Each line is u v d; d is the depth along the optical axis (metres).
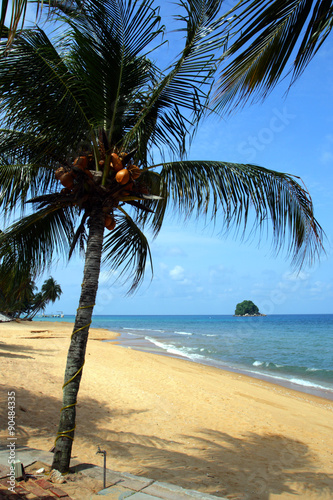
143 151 4.77
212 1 3.58
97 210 4.01
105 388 9.20
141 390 9.52
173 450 5.63
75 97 3.96
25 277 5.43
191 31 3.72
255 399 10.34
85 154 4.00
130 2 3.77
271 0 2.32
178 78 4.04
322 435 7.43
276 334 47.06
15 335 24.28
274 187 4.25
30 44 3.69
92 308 3.90
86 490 3.24
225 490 4.37
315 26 2.37
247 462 5.48
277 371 17.84
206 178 4.48
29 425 5.73
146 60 4.27
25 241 5.07
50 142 4.16
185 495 3.20
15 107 3.75
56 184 4.96
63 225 5.38
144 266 5.78
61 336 25.55
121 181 3.83
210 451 5.78
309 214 4.07
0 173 4.50
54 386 8.51
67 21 3.74
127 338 36.06
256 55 2.63
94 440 5.63
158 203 5.48
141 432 6.35
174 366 15.66
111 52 3.95
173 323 95.12
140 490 3.27
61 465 3.58
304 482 4.91
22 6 2.17
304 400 11.37
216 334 45.97
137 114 4.43
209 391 10.57
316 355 25.00
